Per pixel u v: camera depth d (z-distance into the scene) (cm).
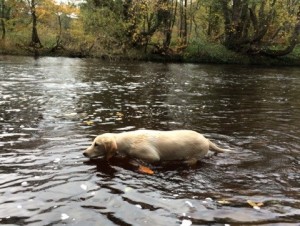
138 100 395
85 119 289
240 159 207
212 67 969
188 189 165
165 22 1176
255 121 309
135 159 200
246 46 1181
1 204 144
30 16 1225
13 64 770
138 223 133
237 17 1166
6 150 207
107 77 612
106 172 182
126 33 1164
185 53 1148
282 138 254
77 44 1131
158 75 689
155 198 154
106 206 146
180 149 201
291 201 155
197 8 1278
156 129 267
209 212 143
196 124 289
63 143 224
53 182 167
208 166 195
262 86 585
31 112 307
